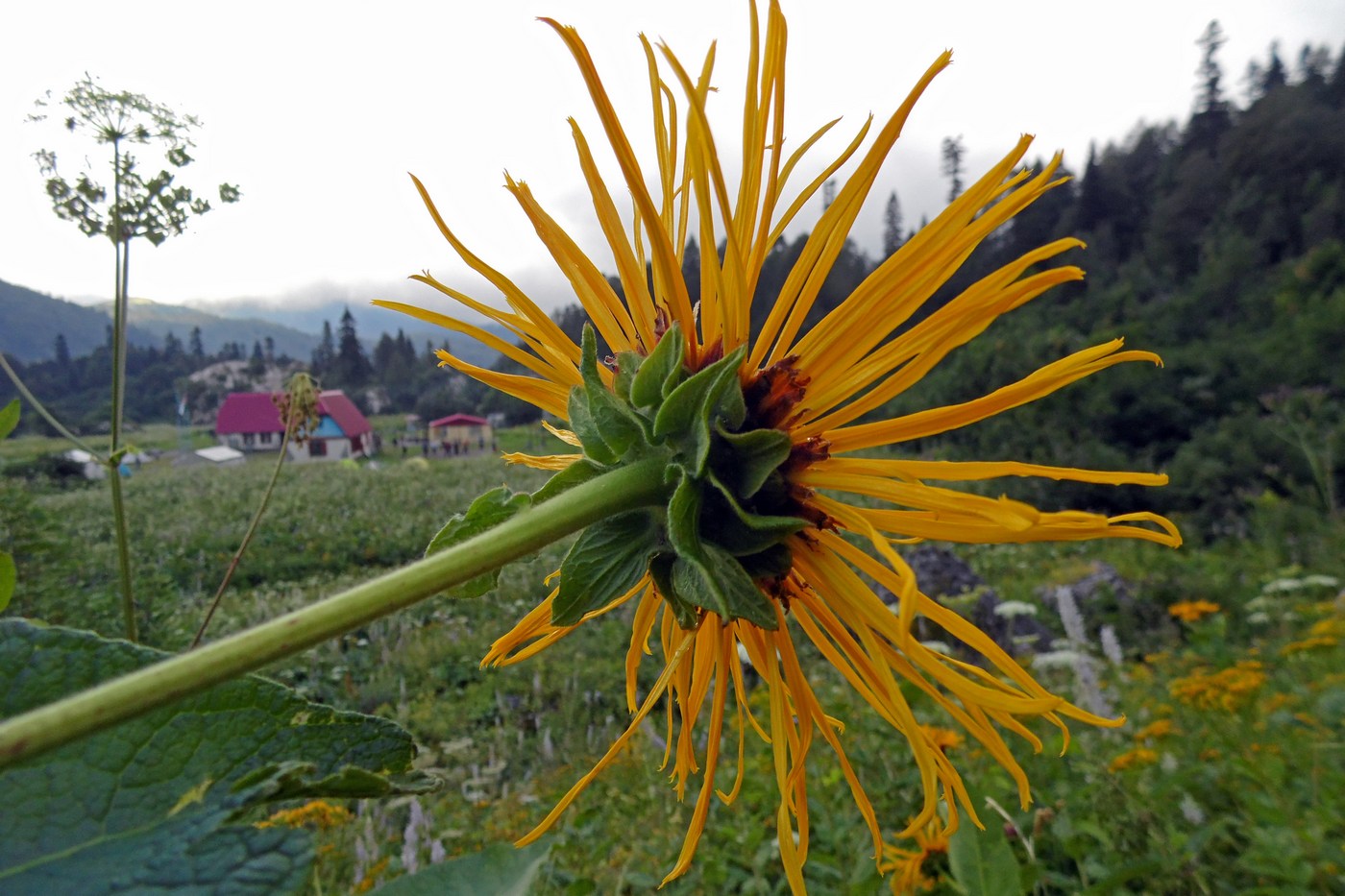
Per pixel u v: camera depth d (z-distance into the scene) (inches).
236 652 17.3
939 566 360.8
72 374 3750.0
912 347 36.5
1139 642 354.3
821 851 118.3
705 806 38.0
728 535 34.6
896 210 2512.3
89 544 615.5
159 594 272.1
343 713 21.6
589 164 41.4
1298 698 157.4
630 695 44.5
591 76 32.9
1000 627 336.5
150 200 106.3
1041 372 34.8
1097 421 800.3
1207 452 740.0
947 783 33.5
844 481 35.9
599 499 30.9
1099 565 466.6
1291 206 1699.1
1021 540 33.1
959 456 793.6
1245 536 624.1
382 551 670.5
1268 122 1887.3
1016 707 32.0
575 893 112.3
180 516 776.3
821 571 36.2
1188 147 2338.8
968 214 35.8
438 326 42.6
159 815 18.0
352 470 1330.0
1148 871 86.7
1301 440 622.5
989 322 34.7
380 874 145.1
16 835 17.2
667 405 33.7
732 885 120.2
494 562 25.7
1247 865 97.0
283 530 719.7
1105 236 2031.3
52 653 19.5
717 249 35.1
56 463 1161.4
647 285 41.8
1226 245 1455.5
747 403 37.2
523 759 250.7
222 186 113.7
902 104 36.2
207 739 19.7
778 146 37.5
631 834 160.2
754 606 33.7
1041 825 108.3
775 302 38.6
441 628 395.2
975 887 74.4
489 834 172.2
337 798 19.4
